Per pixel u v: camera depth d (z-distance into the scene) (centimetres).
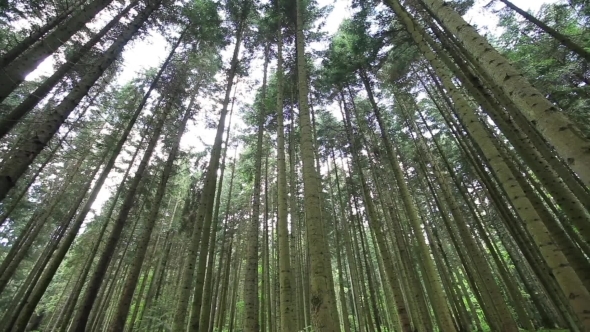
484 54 380
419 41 792
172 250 2873
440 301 861
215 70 1667
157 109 1552
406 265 1195
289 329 661
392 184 2072
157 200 1159
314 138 1553
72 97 671
